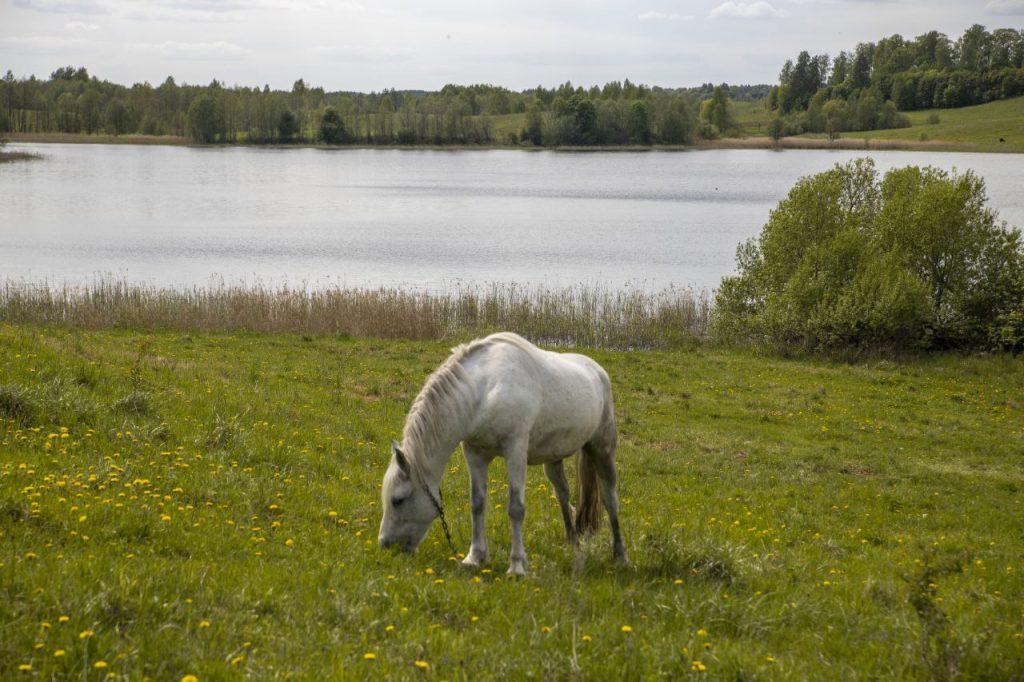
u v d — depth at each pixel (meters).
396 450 7.41
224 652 4.75
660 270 51.38
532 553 8.48
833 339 30.02
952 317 30.72
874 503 14.76
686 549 8.32
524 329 32.53
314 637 5.18
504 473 14.11
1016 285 29.95
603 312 33.97
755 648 6.06
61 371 12.76
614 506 8.73
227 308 31.08
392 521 7.57
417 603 6.07
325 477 11.10
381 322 30.75
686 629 6.15
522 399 7.59
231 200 92.69
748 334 31.88
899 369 28.34
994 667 5.66
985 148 162.62
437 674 4.89
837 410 22.30
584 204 92.25
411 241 63.03
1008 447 19.41
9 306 28.92
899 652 6.18
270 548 7.12
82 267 47.78
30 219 71.06
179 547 6.73
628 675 5.12
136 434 10.45
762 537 11.12
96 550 6.12
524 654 5.26
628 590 6.88
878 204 35.41
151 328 28.67
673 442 18.39
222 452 10.59
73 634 4.59
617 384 24.06
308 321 30.44
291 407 15.65
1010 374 27.44
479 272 49.50
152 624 4.96
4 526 6.33
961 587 8.80
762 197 100.56
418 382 22.22
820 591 8.03
